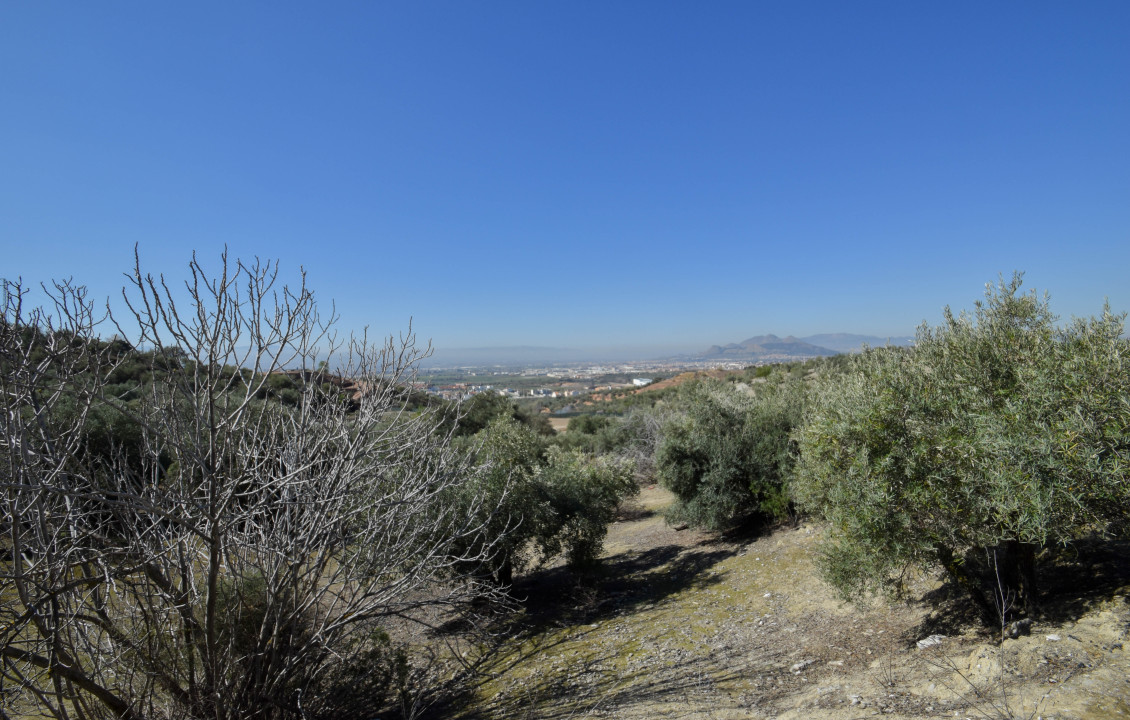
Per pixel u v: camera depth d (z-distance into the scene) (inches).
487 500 318.3
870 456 195.6
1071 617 178.4
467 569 312.7
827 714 166.1
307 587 184.4
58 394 132.6
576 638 300.4
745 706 187.2
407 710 223.5
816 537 386.9
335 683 204.8
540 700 221.1
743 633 270.5
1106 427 145.0
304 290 158.7
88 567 151.9
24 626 129.4
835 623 257.4
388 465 192.7
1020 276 197.3
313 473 183.0
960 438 171.6
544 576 438.9
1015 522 167.0
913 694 165.8
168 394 139.4
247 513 159.9
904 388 195.2
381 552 193.8
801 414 422.6
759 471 447.5
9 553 139.2
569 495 397.7
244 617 181.9
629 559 497.4
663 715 189.0
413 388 198.4
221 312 135.0
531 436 432.1
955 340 199.8
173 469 182.4
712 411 493.7
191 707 163.0
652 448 919.7
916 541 183.9
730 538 477.4
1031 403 162.2
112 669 159.8
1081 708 129.0
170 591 156.8
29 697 154.2
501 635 306.2
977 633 198.4
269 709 178.5
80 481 148.2
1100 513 154.3
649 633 292.2
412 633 314.5
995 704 142.3
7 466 131.0
